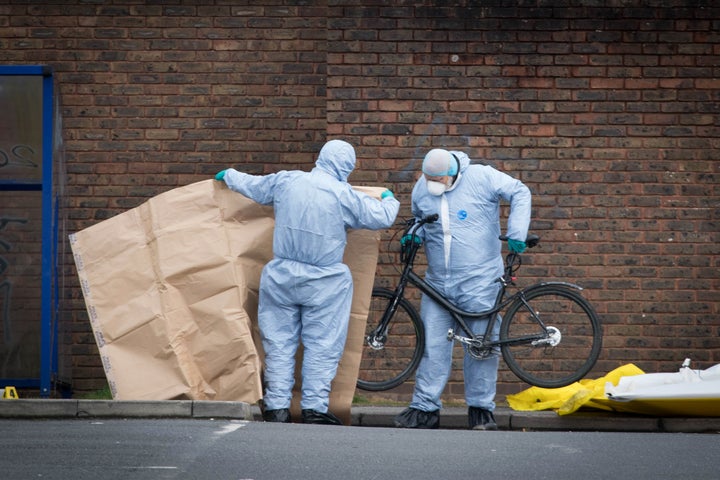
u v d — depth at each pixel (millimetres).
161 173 35156
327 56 33969
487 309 28094
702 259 33906
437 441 21609
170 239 27203
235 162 35188
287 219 26531
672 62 33969
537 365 31375
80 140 35156
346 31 33875
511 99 33906
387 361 29500
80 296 34906
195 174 35156
